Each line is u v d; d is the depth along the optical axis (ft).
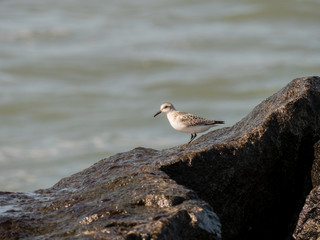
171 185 25.90
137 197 25.18
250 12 156.87
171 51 132.46
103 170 30.94
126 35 143.43
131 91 111.75
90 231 23.24
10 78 116.98
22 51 130.82
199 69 121.08
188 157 28.27
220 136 32.53
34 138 92.38
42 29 145.89
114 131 94.12
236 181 28.53
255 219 29.60
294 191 29.89
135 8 165.78
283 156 29.37
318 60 124.47
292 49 132.16
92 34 144.15
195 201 24.44
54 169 80.64
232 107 102.94
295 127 29.32
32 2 168.14
